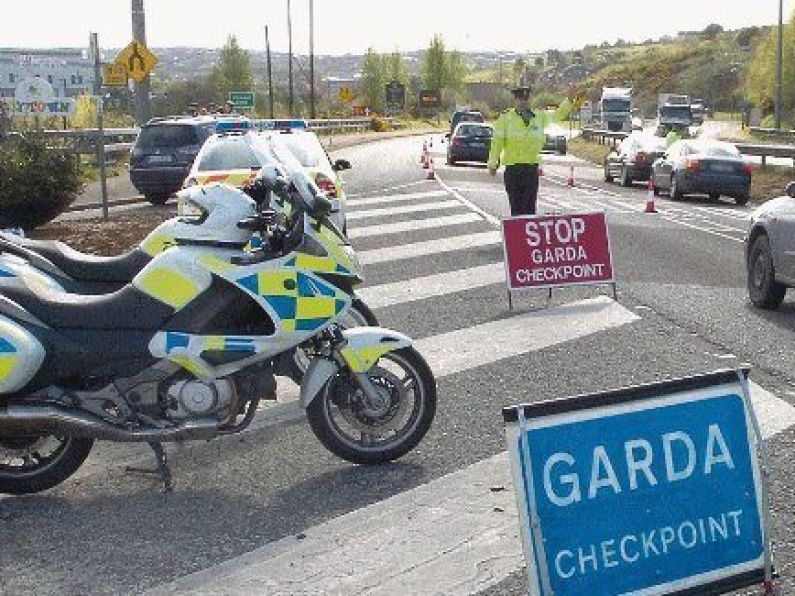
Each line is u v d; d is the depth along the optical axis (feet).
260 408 48.75
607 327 64.34
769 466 39.45
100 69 174.50
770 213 70.23
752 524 25.98
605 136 386.93
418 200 145.38
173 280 37.93
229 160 94.32
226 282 38.09
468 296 75.36
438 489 38.04
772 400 48.21
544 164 289.94
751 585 26.13
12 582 31.40
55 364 37.24
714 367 54.54
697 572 25.31
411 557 32.42
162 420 38.04
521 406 23.84
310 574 31.45
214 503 37.35
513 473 23.80
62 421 36.65
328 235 39.73
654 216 138.51
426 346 59.98
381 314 69.10
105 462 41.98
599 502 24.40
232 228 38.37
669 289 78.07
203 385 38.06
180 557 32.94
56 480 38.37
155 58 136.87
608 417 24.59
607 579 24.36
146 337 37.58
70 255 45.98
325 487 38.58
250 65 609.42
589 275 74.08
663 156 186.09
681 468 25.27
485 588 30.25
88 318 37.58
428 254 94.94
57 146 117.19
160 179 154.71
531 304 72.23
